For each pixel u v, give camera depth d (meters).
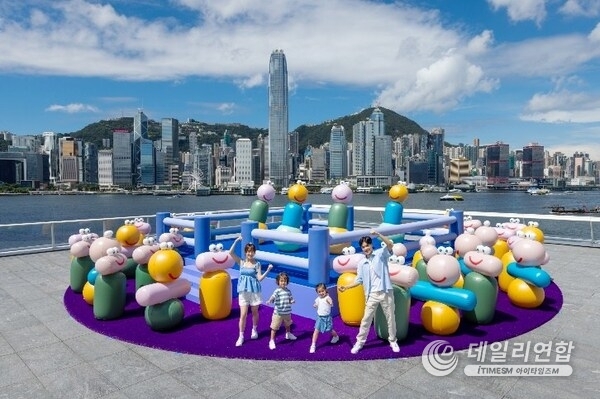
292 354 5.37
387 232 8.02
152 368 5.11
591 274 9.59
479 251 6.70
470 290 6.38
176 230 9.48
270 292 7.34
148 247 7.75
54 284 9.09
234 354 5.39
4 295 8.26
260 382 4.73
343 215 9.40
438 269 6.04
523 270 7.18
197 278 7.97
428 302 6.14
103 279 6.76
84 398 4.42
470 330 6.19
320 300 5.55
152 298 6.10
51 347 5.77
